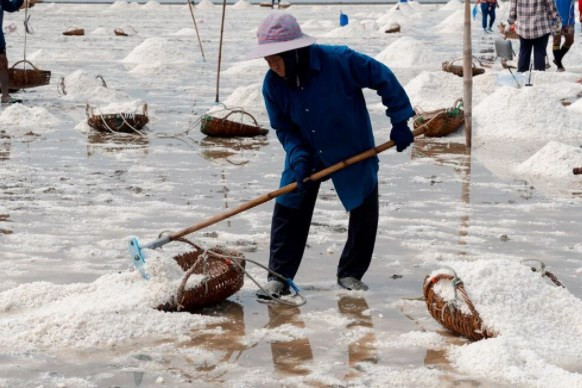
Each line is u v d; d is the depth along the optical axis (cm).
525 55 2605
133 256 826
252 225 1113
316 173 830
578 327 742
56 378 661
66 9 8812
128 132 1811
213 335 752
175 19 7206
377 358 705
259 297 855
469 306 723
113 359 697
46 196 1254
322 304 833
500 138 1734
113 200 1231
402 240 1042
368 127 848
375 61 821
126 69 3250
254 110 2084
